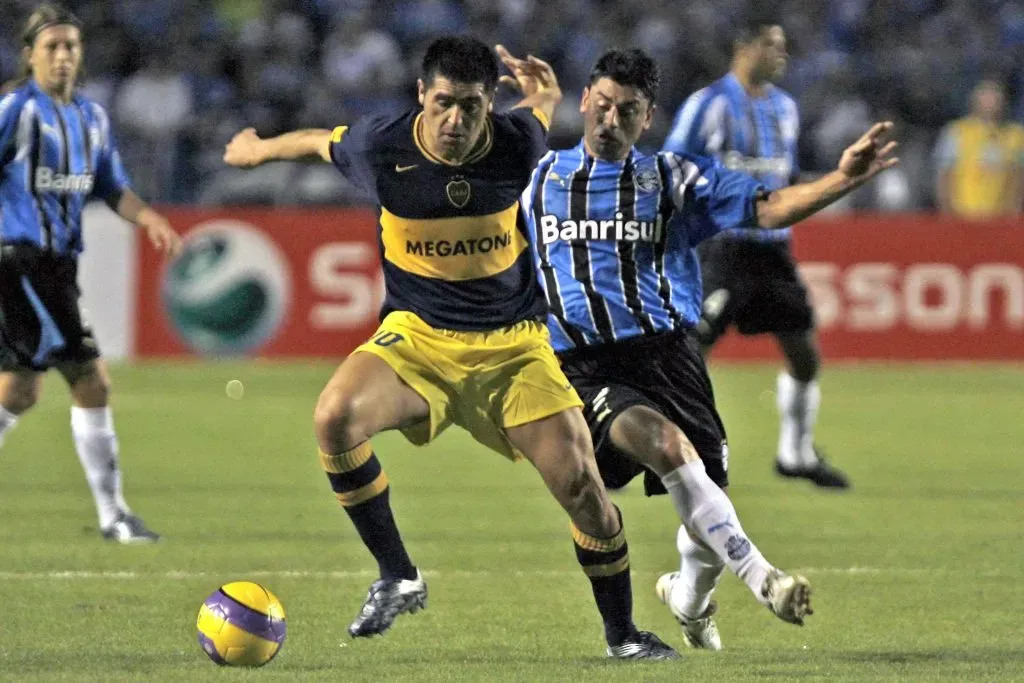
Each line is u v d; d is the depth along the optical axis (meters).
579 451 21.81
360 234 68.69
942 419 55.97
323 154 22.67
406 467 45.88
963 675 20.97
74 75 31.89
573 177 24.28
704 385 24.42
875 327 69.81
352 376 21.77
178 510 36.84
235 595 21.16
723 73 85.62
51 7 31.92
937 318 69.81
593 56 85.88
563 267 24.33
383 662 21.77
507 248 22.22
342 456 21.47
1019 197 76.25
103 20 84.25
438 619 25.30
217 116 79.31
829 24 90.50
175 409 56.16
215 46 83.81
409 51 86.50
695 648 23.77
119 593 27.02
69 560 30.36
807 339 40.84
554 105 23.25
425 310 22.28
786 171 39.72
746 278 39.59
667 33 86.38
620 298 24.06
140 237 68.44
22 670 20.77
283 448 47.78
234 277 68.62
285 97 82.19
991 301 69.81
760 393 61.81
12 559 30.38
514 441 22.16
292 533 33.97
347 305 68.94
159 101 80.25
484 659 22.09
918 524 35.84
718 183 23.80
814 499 39.66
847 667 21.58
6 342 31.88
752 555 21.48
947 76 89.44
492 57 21.06
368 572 29.55
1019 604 26.94
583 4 88.19
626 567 22.19
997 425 54.72
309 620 25.11
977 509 38.12
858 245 69.56
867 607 26.67
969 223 69.56
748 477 43.56
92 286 68.25
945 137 76.75
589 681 20.28
